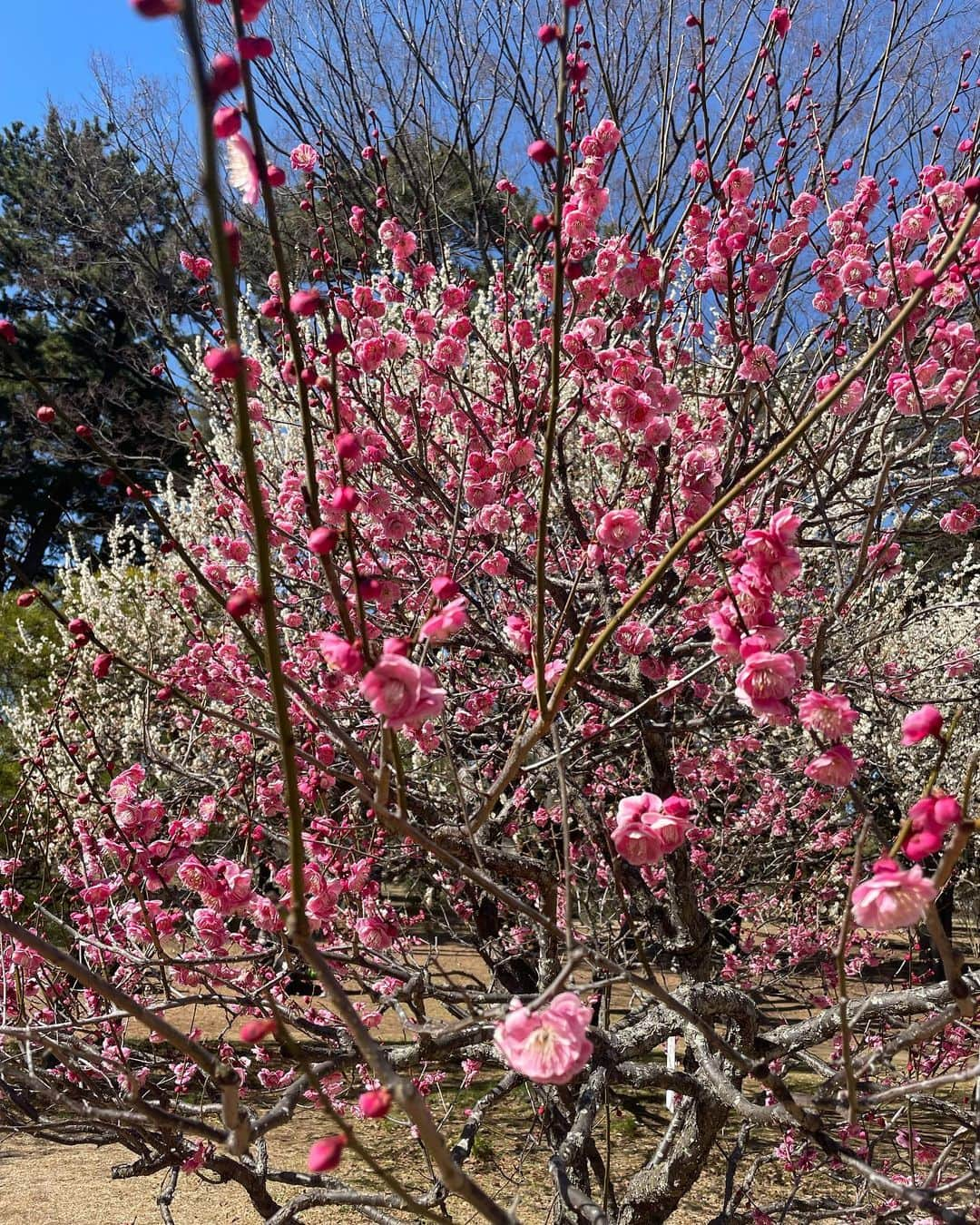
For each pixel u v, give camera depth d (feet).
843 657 14.23
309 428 4.91
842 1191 15.11
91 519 60.34
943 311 11.12
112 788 8.74
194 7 2.71
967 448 10.51
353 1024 3.79
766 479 11.76
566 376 11.32
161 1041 11.26
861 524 13.93
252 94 4.28
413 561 12.29
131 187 47.39
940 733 4.49
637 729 12.05
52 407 6.20
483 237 30.22
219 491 13.93
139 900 8.52
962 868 21.95
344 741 5.40
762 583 5.72
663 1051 17.39
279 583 15.19
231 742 13.30
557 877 10.67
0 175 56.34
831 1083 6.06
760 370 10.33
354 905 9.73
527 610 11.96
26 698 26.27
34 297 58.44
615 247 11.77
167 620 24.22
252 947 10.24
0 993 9.10
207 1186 17.95
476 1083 21.61
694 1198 16.15
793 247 12.31
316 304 4.76
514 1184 16.55
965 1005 4.65
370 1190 16.51
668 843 5.52
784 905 18.51
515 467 10.43
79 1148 20.31
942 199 9.87
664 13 21.07
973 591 24.62
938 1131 15.28
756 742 15.35
